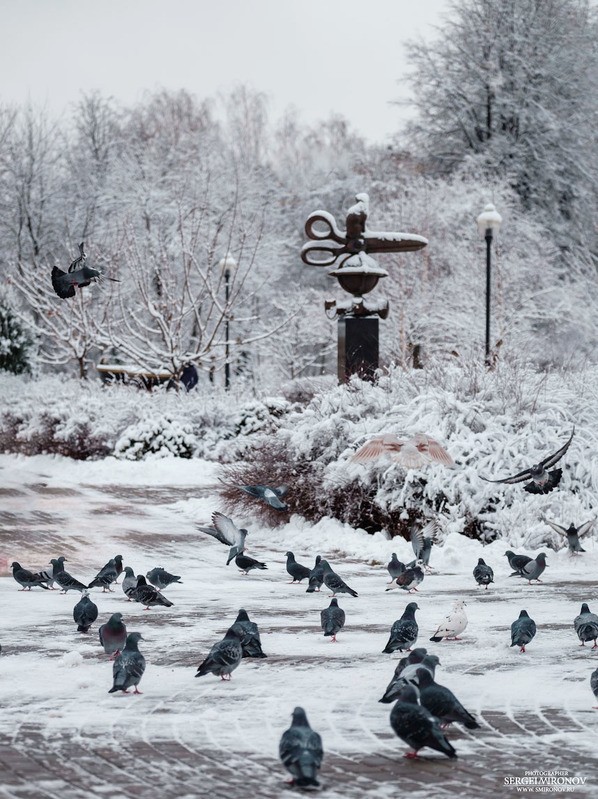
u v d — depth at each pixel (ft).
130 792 21.54
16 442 138.62
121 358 171.53
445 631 38.09
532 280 152.35
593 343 150.92
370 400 78.02
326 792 21.50
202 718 27.76
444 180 170.30
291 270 199.82
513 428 73.15
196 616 45.14
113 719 27.73
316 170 232.32
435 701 24.73
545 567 57.88
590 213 173.99
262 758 24.02
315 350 179.73
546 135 174.19
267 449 79.46
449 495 68.54
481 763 23.54
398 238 99.19
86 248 177.47
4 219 200.95
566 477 70.49
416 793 21.42
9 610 47.14
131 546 69.15
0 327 178.91
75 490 101.76
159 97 236.02
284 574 59.67
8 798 21.11
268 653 36.81
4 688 31.53
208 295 169.58
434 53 181.47
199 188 184.85
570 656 35.81
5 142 202.90
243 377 171.73
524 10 178.19
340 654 36.52
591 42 180.04
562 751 24.48
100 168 211.20
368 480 71.72
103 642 35.70
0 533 73.82
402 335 122.01
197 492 98.94
